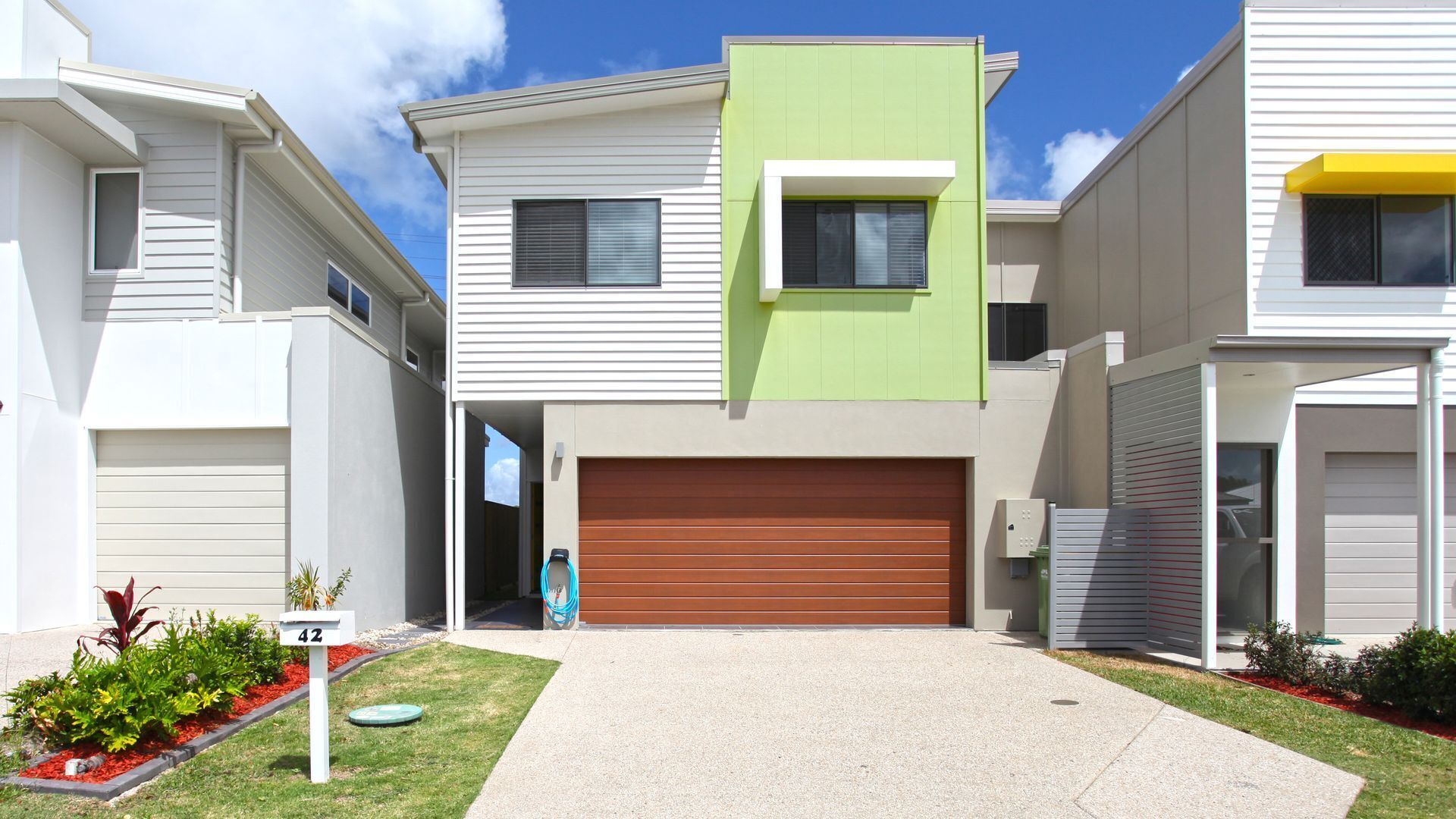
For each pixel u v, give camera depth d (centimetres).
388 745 588
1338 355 859
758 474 1136
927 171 1089
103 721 526
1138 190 1266
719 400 1112
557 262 1121
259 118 1102
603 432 1107
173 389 1064
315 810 469
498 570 1844
